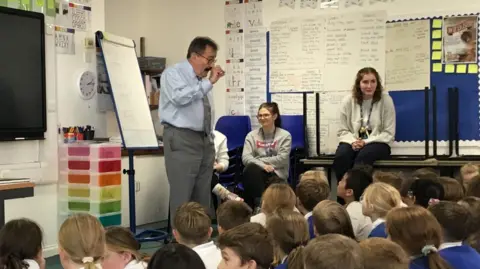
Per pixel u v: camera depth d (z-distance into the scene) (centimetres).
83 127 501
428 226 202
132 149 498
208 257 233
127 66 530
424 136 552
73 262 204
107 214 478
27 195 386
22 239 224
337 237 157
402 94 562
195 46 419
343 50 588
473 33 536
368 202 282
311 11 602
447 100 545
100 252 207
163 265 158
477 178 343
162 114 425
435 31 548
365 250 168
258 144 555
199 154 426
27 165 453
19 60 445
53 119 477
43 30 464
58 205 485
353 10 583
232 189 575
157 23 684
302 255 159
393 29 566
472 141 539
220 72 424
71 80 500
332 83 593
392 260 166
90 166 472
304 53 606
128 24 686
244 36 636
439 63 547
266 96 626
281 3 616
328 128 596
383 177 366
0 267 220
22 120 446
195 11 665
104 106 533
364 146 521
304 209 326
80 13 509
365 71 536
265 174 527
